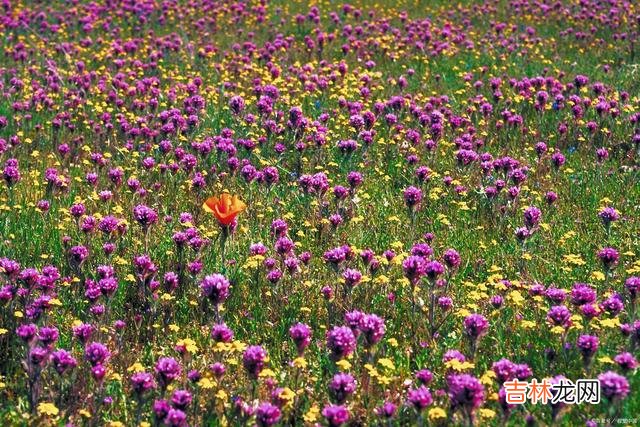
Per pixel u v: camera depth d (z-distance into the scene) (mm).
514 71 18234
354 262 8852
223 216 7934
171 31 24109
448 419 5945
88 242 8875
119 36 23672
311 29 23531
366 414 6309
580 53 19844
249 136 13727
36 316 7008
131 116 14664
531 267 8922
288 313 7934
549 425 5957
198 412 6199
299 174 12086
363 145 12633
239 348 6430
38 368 6242
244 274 8562
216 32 23953
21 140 13766
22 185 11344
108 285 7367
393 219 9844
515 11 25062
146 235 8750
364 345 6934
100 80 17219
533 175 12016
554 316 6785
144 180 11820
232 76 17891
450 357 6504
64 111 15344
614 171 11961
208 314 7957
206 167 12102
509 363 6047
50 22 25281
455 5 26547
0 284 7840
